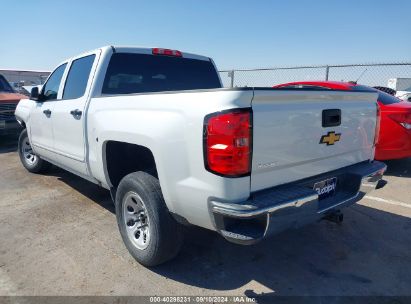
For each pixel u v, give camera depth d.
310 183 2.83
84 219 4.18
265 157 2.41
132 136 2.94
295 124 2.58
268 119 2.39
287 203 2.36
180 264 3.17
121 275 3.00
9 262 3.21
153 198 2.83
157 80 4.20
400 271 3.08
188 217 2.63
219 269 3.10
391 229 3.91
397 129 5.79
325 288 2.84
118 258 3.28
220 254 3.35
